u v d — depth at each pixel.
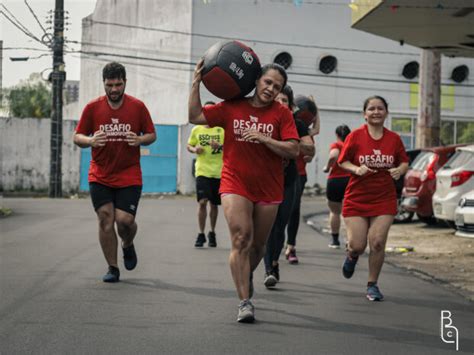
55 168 28.73
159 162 32.84
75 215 17.30
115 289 7.57
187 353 5.20
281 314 6.57
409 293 7.84
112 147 7.75
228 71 6.01
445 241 13.41
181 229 14.09
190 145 11.14
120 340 5.54
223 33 34.06
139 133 7.89
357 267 9.59
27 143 33.66
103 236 7.88
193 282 8.06
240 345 5.45
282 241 8.08
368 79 35.34
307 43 34.69
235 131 6.16
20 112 64.00
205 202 11.11
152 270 8.88
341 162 7.32
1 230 13.50
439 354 5.35
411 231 15.31
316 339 5.68
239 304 6.58
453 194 13.77
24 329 5.84
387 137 7.29
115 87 7.64
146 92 40.53
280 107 6.23
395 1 12.59
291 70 34.59
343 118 35.16
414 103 35.84
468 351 5.45
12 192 33.19
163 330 5.87
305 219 18.25
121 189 7.86
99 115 7.76
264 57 34.34
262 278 8.50
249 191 6.19
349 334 5.88
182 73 35.00
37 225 14.57
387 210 7.32
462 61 36.41
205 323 6.13
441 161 15.88
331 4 34.81
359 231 7.40
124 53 44.75
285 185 7.95
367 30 15.40
